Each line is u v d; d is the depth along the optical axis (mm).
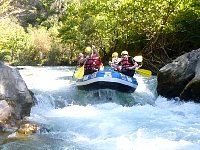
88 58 10578
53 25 36312
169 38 15938
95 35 21844
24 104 7262
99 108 8547
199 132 6246
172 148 5387
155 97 9930
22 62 30875
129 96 9766
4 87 7027
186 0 14578
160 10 15086
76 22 23875
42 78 12859
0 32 20125
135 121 7074
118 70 10273
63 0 37406
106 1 18484
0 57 29828
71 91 9906
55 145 5625
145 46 16438
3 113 6523
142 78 12430
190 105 8383
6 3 20094
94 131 6418
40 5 39969
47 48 31500
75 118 7383
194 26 15016
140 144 5637
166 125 6758
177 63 9328
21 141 5777
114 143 5730
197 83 8250
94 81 9469
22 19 38656
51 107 8648
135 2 15719
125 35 17203
